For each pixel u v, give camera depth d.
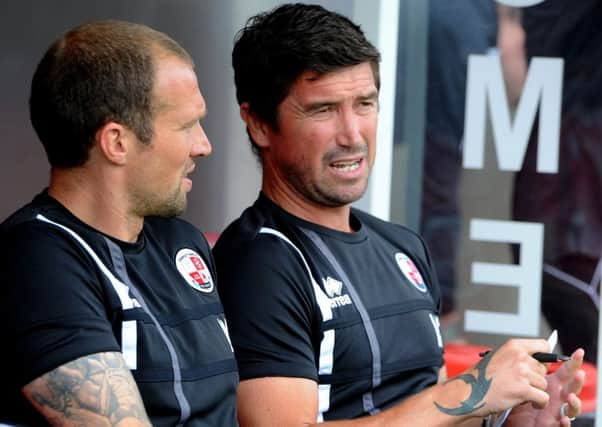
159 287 7.05
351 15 11.50
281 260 8.05
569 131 11.81
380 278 8.49
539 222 11.84
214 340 7.18
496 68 11.82
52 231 6.65
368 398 8.13
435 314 8.77
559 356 7.85
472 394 7.70
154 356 6.75
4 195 11.20
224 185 11.31
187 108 7.00
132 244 6.99
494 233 11.89
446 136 11.85
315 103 8.16
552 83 11.79
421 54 11.83
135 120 6.81
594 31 11.73
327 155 8.23
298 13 8.28
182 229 7.60
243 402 7.80
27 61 11.18
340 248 8.40
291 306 7.93
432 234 11.87
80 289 6.49
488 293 11.91
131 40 6.87
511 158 11.85
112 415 6.21
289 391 7.77
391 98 11.74
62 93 6.77
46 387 6.23
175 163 6.98
